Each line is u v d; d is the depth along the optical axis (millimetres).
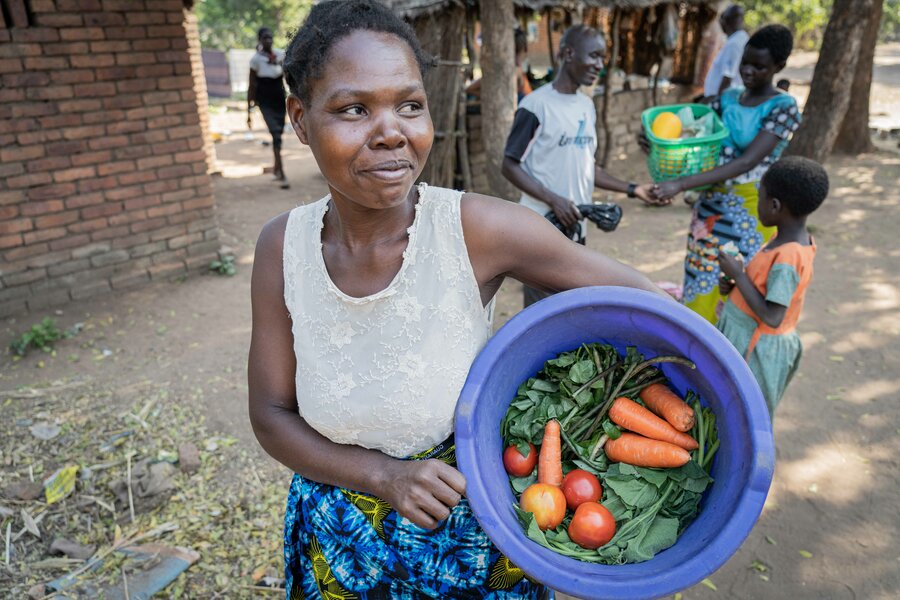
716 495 1233
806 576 2629
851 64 8031
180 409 3859
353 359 1276
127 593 2590
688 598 2549
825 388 3928
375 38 1055
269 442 1423
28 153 4949
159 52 5332
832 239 6445
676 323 1206
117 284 5645
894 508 2957
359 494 1368
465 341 1273
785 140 3215
